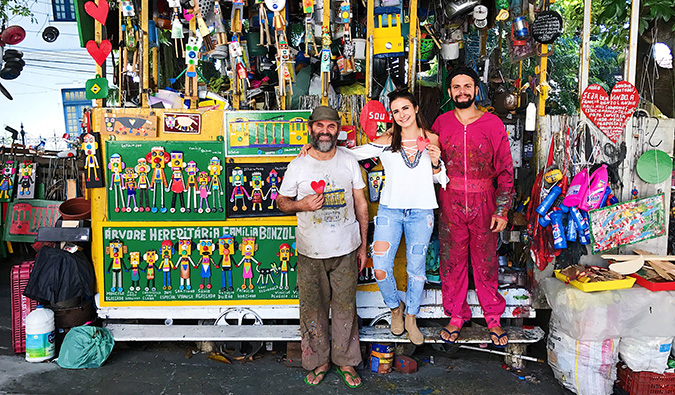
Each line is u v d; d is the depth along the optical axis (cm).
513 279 354
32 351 328
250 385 305
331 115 282
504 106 397
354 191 305
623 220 329
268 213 341
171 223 340
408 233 305
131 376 314
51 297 324
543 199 330
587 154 338
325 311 307
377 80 440
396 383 310
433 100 424
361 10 459
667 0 414
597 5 514
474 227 310
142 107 339
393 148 300
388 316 343
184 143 336
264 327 342
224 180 339
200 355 346
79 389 296
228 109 371
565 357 297
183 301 346
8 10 1156
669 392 288
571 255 337
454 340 319
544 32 334
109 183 336
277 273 346
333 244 290
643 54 450
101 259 341
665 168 336
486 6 443
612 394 297
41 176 598
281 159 339
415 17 354
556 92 797
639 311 283
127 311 345
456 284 321
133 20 361
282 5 346
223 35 360
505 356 337
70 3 1194
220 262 344
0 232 595
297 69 445
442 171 301
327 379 313
